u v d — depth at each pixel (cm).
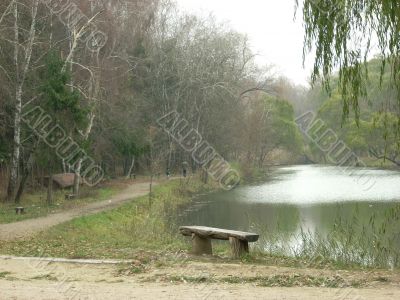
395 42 955
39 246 1477
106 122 3550
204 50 5091
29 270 1016
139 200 3158
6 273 984
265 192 4303
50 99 2669
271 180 5572
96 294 770
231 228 2445
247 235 1198
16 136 2741
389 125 1105
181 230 1329
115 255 1227
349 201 3362
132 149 3888
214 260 1177
